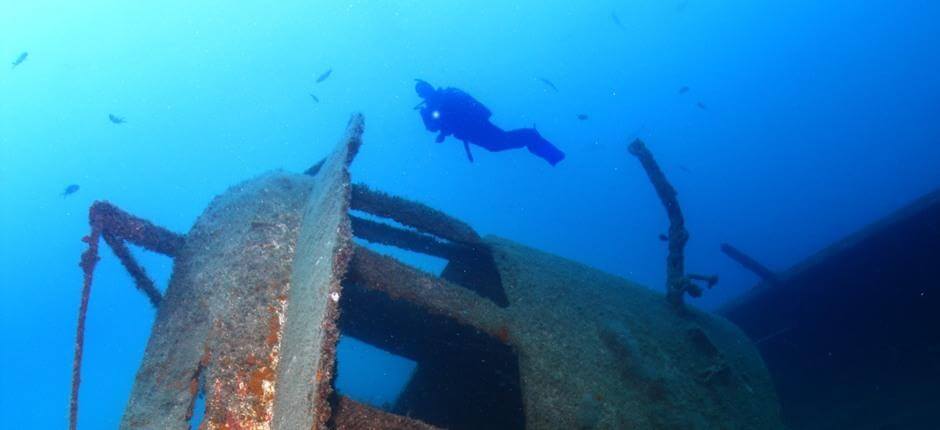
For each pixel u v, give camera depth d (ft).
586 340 13.87
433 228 15.03
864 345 27.55
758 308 29.40
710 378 15.25
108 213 14.51
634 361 14.11
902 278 24.98
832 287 26.71
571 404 11.89
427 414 19.98
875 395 25.68
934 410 20.89
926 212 23.15
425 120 20.24
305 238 11.41
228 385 9.05
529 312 13.73
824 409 27.04
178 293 12.71
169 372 10.57
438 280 12.66
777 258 124.67
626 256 148.87
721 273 120.98
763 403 16.15
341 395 9.33
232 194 15.05
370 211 14.62
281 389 8.65
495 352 17.15
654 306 18.29
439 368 18.69
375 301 16.71
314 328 8.24
